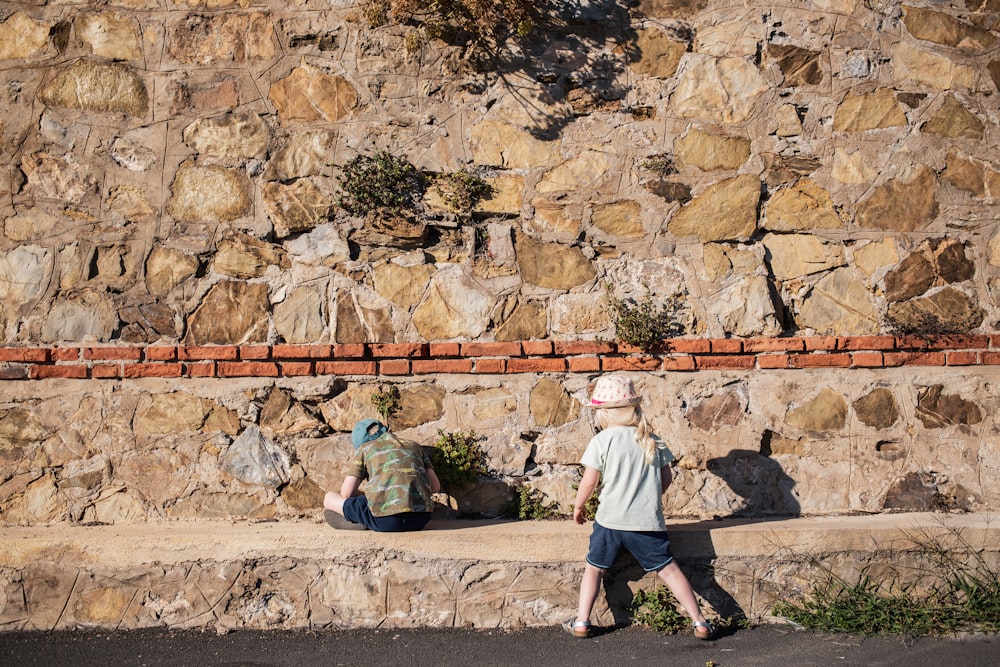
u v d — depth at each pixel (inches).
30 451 201.5
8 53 207.6
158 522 199.9
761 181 210.4
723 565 184.7
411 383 205.0
